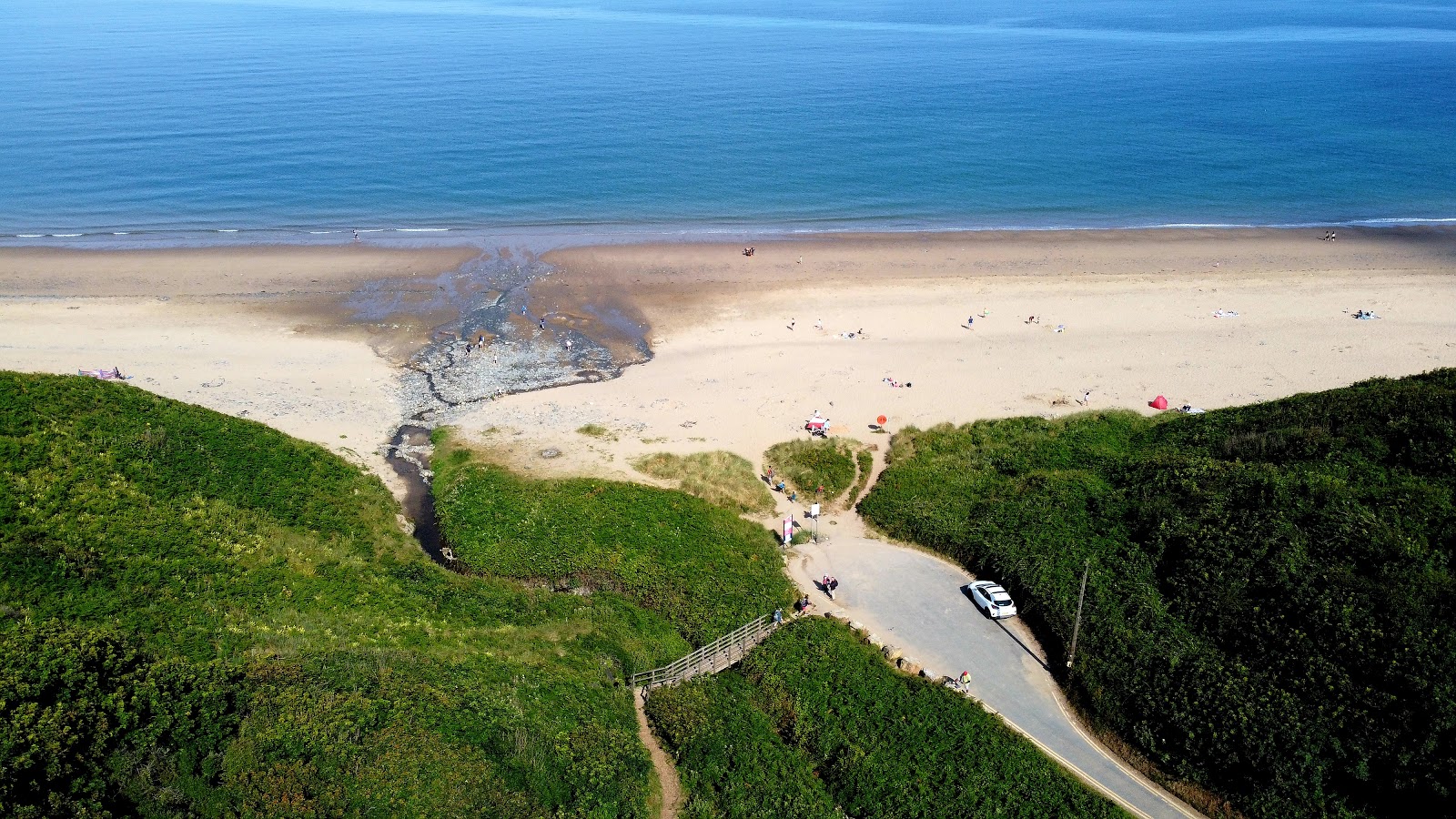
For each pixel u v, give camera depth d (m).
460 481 57.78
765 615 45.22
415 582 46.59
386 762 31.84
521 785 32.97
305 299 86.69
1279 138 148.38
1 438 48.66
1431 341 77.56
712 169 129.75
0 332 76.94
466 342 78.50
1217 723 35.25
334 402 67.88
